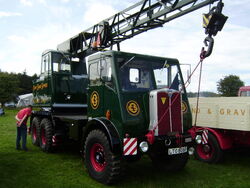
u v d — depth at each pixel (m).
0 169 4.91
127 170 4.97
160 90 4.23
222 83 31.62
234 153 6.48
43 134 6.71
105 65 4.45
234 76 31.30
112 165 3.93
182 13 5.05
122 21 6.32
